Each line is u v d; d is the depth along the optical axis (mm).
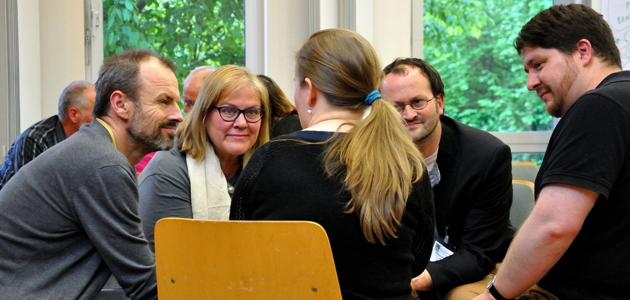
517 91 3701
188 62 3617
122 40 3553
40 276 1291
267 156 1140
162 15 3580
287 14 3510
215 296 1124
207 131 1815
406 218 1159
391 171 1102
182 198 1732
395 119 1173
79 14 3449
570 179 1295
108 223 1297
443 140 2006
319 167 1109
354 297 1097
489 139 1999
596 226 1371
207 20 3631
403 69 1980
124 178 1315
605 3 3488
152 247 1679
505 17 3662
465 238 1951
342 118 1200
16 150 2750
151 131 1440
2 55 3043
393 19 3482
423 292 1890
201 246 1115
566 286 1443
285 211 1094
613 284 1360
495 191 1923
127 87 1409
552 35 1515
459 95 3656
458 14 3617
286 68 3531
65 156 1312
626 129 1304
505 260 1416
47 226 1294
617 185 1331
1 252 1277
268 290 1077
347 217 1087
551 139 1518
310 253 1035
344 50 1195
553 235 1307
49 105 3395
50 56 3381
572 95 1520
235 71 1823
